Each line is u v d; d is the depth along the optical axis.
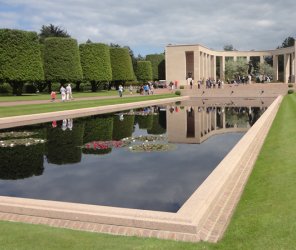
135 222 4.46
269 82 63.84
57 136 14.00
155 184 7.15
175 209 5.60
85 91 53.91
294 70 62.59
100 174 8.12
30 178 7.92
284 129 12.26
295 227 4.07
